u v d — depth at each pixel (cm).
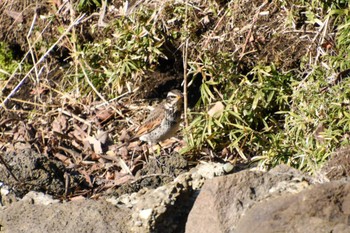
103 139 1373
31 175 1203
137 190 1187
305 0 1361
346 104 1227
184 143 1329
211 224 864
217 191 873
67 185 1206
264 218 814
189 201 948
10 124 1456
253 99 1305
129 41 1437
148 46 1423
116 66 1445
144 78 1453
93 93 1469
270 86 1309
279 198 826
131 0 1479
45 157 1230
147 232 920
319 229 797
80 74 1469
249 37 1375
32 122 1455
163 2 1439
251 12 1391
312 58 1329
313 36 1349
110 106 1438
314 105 1236
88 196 1198
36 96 1517
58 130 1416
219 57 1374
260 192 881
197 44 1409
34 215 983
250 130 1266
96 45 1471
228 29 1398
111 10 1499
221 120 1280
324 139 1188
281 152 1215
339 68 1285
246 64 1381
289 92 1307
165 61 1451
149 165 1227
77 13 1525
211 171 1027
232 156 1273
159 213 920
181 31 1423
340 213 802
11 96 1520
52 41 1539
